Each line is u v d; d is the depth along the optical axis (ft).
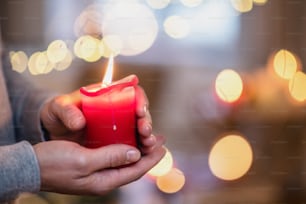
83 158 2.08
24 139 2.68
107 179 2.16
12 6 2.92
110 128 2.22
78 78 2.96
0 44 2.85
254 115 3.06
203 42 3.11
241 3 3.06
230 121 3.07
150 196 3.05
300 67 3.01
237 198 3.03
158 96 3.07
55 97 2.62
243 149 3.03
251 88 3.09
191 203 3.06
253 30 3.07
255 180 3.02
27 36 2.95
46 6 2.97
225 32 3.13
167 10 3.06
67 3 2.98
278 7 2.99
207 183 3.05
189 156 3.05
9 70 2.86
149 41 3.04
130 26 3.02
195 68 3.10
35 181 2.04
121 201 3.04
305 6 2.96
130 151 2.13
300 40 2.99
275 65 3.03
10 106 2.70
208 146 3.05
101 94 2.20
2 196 2.04
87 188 2.15
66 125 2.31
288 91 3.02
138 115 2.23
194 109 3.08
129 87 2.22
